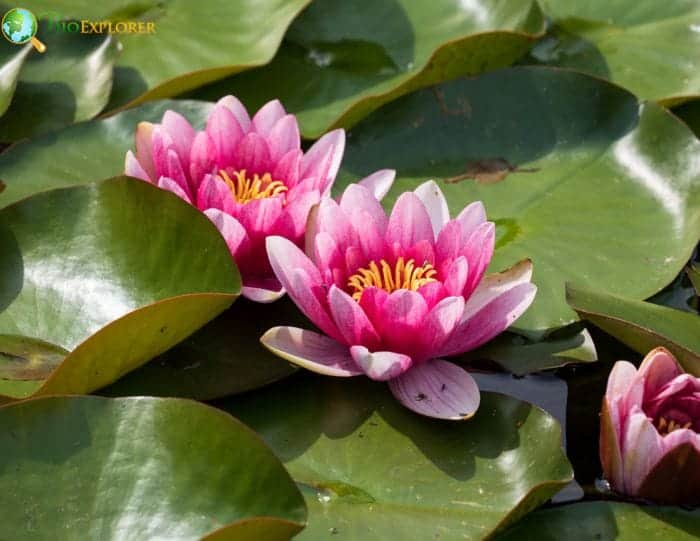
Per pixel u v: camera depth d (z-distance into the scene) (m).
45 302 2.07
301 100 2.25
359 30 2.29
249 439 1.96
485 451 2.01
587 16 2.31
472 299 2.07
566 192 2.17
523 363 2.07
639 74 2.26
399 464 2.01
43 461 1.97
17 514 1.96
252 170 2.12
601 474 2.03
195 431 1.97
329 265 2.04
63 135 2.18
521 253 2.13
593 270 2.12
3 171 2.16
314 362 2.03
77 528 1.96
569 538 1.98
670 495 2.00
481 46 2.23
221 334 2.08
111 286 2.07
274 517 1.93
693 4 2.29
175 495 1.96
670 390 2.00
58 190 2.09
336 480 2.00
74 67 2.24
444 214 2.09
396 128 2.21
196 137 2.09
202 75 2.21
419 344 2.03
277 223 2.07
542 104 2.21
